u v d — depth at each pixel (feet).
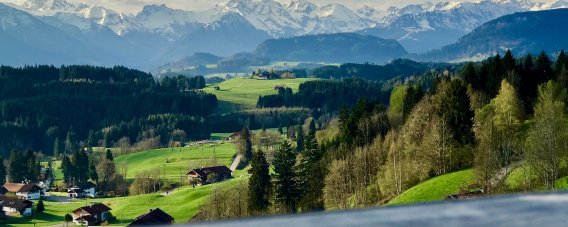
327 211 28.96
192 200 576.20
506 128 334.44
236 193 443.73
